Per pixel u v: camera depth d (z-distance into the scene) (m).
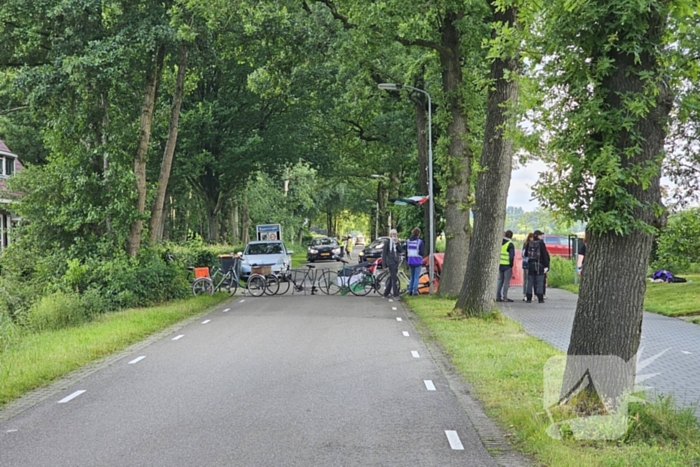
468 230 20.36
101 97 20.69
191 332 13.91
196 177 38.38
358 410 7.43
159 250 22.31
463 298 15.62
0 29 24.36
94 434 6.56
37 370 9.45
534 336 12.75
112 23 20.06
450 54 19.27
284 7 22.00
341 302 19.86
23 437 6.50
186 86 26.81
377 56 22.14
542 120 7.21
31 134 40.66
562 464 5.37
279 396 8.10
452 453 5.94
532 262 19.58
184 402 7.84
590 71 6.67
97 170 21.00
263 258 28.48
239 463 5.66
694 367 9.59
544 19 7.16
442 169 20.58
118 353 11.51
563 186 6.91
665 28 6.71
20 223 21.34
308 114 38.47
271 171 40.78
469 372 9.27
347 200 75.69
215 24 20.75
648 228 6.37
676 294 19.33
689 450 5.74
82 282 18.64
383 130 33.34
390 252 21.23
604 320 6.59
